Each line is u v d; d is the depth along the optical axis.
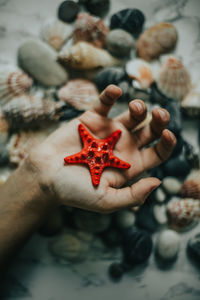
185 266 0.36
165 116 0.28
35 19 0.37
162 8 0.37
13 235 0.30
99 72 0.35
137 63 0.35
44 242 0.35
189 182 0.35
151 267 0.36
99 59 0.35
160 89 0.36
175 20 0.38
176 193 0.35
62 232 0.35
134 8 0.37
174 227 0.35
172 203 0.35
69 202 0.28
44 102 0.35
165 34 0.36
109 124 0.30
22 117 0.34
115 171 0.29
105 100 0.28
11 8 0.37
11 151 0.34
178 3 0.37
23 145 0.35
